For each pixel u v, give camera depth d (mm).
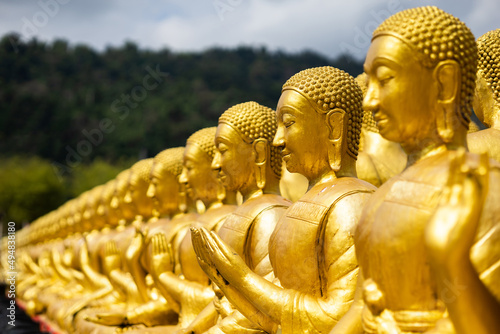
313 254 6367
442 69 4977
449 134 5008
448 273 4117
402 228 4727
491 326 4207
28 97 41438
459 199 4145
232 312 7613
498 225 4293
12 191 36438
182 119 31781
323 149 6770
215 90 30844
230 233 8055
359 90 6898
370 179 9266
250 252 7949
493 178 4453
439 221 4141
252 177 8594
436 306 4676
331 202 6340
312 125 6734
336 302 6082
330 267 6234
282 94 6953
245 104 8789
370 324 4934
